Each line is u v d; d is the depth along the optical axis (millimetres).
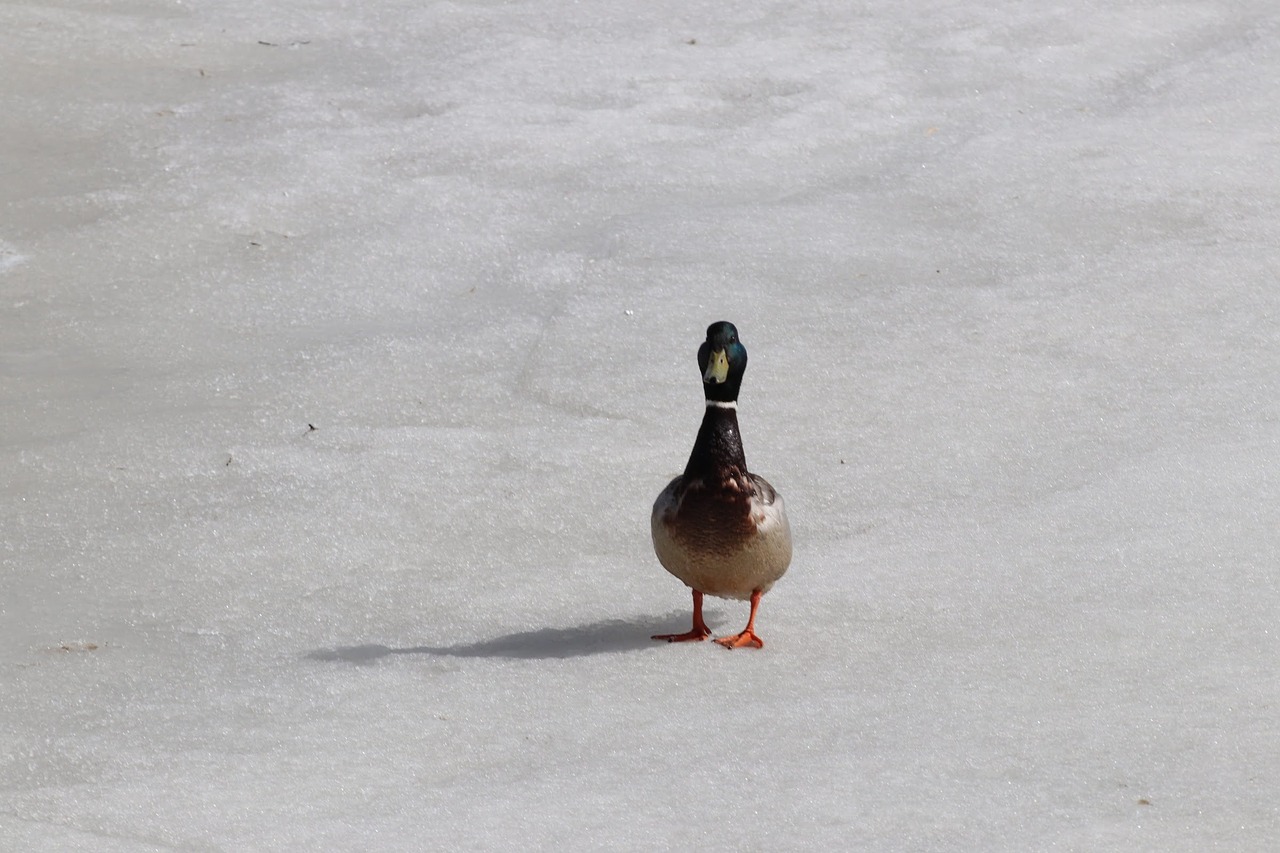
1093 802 6332
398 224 14867
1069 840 6027
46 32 19062
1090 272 13258
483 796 6688
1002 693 7469
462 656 8344
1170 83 16906
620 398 11773
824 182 15297
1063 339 12227
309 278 14109
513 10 19547
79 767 7168
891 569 9172
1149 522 9367
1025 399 11422
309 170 15820
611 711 7539
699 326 12742
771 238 14016
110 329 13320
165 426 11617
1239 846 5945
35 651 8625
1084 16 18422
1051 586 8734
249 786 6879
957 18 18562
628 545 9883
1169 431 10664
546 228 14688
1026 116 16406
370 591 9328
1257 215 13953
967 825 6191
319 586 9422
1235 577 8594
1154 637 7980
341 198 15359
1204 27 18234
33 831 6426
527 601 9117
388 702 7770
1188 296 12742
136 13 19719
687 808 6469
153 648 8664
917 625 8414
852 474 10562
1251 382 11305
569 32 18812
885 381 11781
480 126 16516
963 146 15664
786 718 7344
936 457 10711
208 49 18781
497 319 13125
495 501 10414
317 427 11539
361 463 10953
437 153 16062
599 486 10570
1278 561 8734
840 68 17500
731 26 18781
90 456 11180
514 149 16062
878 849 6043
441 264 14219
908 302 12930
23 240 14859
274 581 9500
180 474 10906
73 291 13984
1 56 18422
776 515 7949
